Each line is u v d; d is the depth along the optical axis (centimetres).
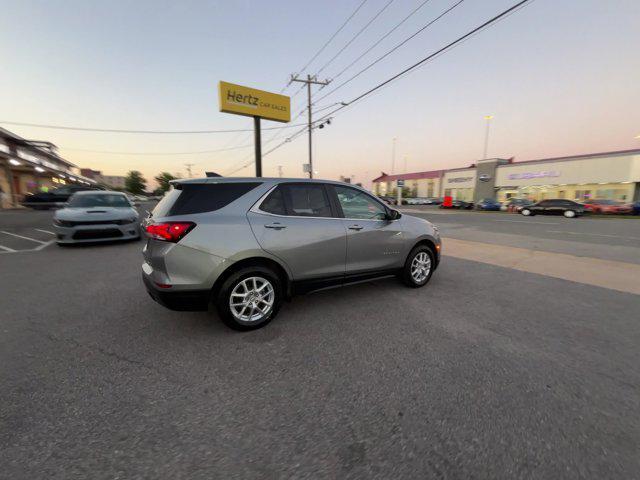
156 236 271
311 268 331
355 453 162
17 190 2842
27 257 644
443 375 231
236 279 287
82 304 375
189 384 220
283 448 165
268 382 223
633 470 151
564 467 153
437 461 157
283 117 2317
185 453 161
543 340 286
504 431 176
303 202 333
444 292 423
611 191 2738
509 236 1018
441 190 4906
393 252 398
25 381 221
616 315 346
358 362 249
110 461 156
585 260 632
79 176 4594
